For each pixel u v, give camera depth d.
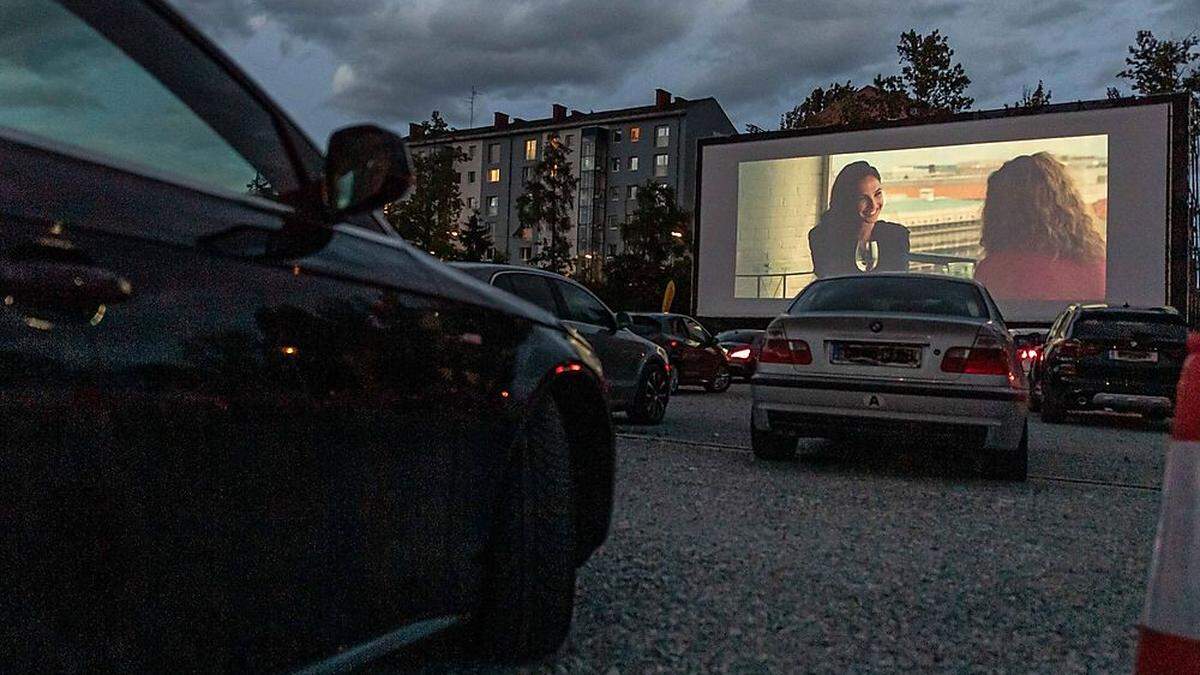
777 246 33.31
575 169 79.31
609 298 59.31
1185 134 27.98
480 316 2.65
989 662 3.18
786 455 7.71
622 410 10.90
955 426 6.75
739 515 5.38
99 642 1.66
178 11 2.01
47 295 1.59
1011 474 7.06
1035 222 29.50
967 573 4.30
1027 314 29.56
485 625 2.83
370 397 2.26
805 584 4.00
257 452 1.97
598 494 3.19
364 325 2.25
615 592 3.75
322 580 2.14
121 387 1.70
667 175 76.31
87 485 1.64
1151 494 6.77
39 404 1.57
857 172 32.00
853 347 7.01
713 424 11.15
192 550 1.83
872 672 3.04
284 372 2.03
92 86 1.80
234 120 2.08
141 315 1.74
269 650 2.02
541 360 2.83
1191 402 1.73
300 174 2.21
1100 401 13.41
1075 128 29.09
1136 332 13.32
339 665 2.21
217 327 1.89
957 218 30.53
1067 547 4.91
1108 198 28.72
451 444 2.52
